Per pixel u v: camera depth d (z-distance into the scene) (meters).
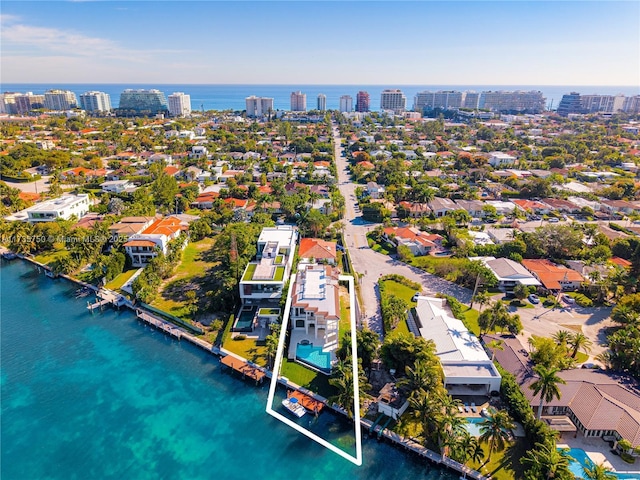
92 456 66.81
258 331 95.19
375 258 130.62
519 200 180.25
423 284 114.06
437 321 87.56
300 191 184.88
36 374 84.44
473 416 69.31
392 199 177.50
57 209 152.88
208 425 72.38
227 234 127.50
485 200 184.12
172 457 66.62
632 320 87.06
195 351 91.56
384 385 76.81
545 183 185.75
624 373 75.38
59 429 71.69
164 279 118.56
